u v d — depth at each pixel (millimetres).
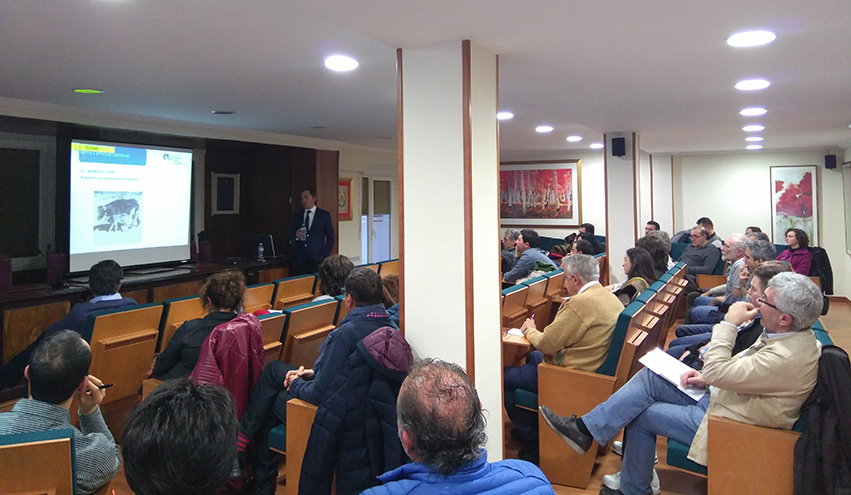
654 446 2432
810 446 1935
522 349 3420
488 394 2475
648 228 7770
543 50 2629
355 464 2133
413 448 1187
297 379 2416
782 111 4691
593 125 5539
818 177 8906
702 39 2492
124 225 5566
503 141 8211
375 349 2115
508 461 1231
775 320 2061
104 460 1675
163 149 5906
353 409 2127
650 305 3137
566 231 10266
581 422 2521
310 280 4492
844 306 7902
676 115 4887
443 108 2385
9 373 3406
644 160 9867
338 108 4855
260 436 2570
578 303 2783
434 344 2416
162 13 2385
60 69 3389
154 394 999
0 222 4777
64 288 4523
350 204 8727
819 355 2002
